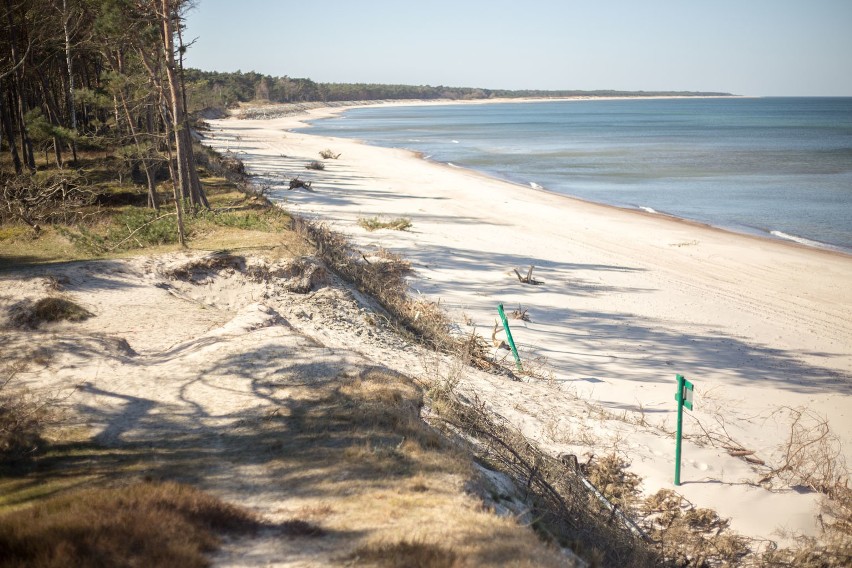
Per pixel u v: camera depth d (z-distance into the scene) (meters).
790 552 8.84
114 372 10.13
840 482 11.15
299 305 16.33
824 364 17.59
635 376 16.16
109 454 7.50
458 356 15.48
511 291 22.64
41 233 21.16
